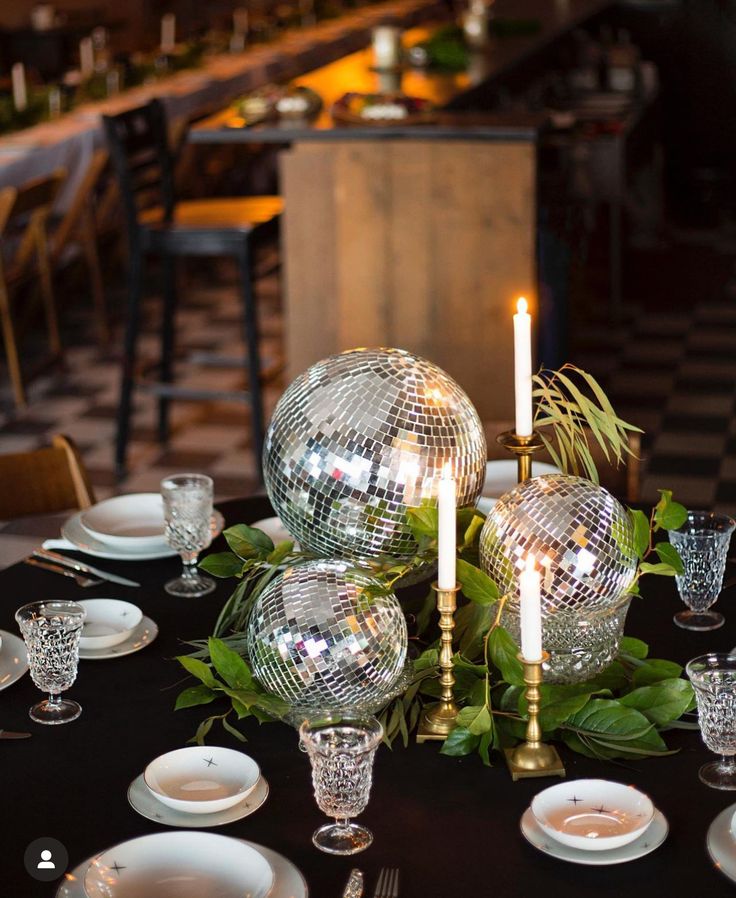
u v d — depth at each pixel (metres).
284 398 1.67
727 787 1.43
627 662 1.65
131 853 1.29
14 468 2.42
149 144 4.08
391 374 1.64
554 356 4.25
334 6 9.72
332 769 1.28
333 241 3.85
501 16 6.91
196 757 1.46
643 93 6.41
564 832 1.33
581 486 1.55
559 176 4.29
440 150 3.70
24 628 1.56
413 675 1.58
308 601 1.51
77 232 5.61
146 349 5.62
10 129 5.82
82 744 1.54
